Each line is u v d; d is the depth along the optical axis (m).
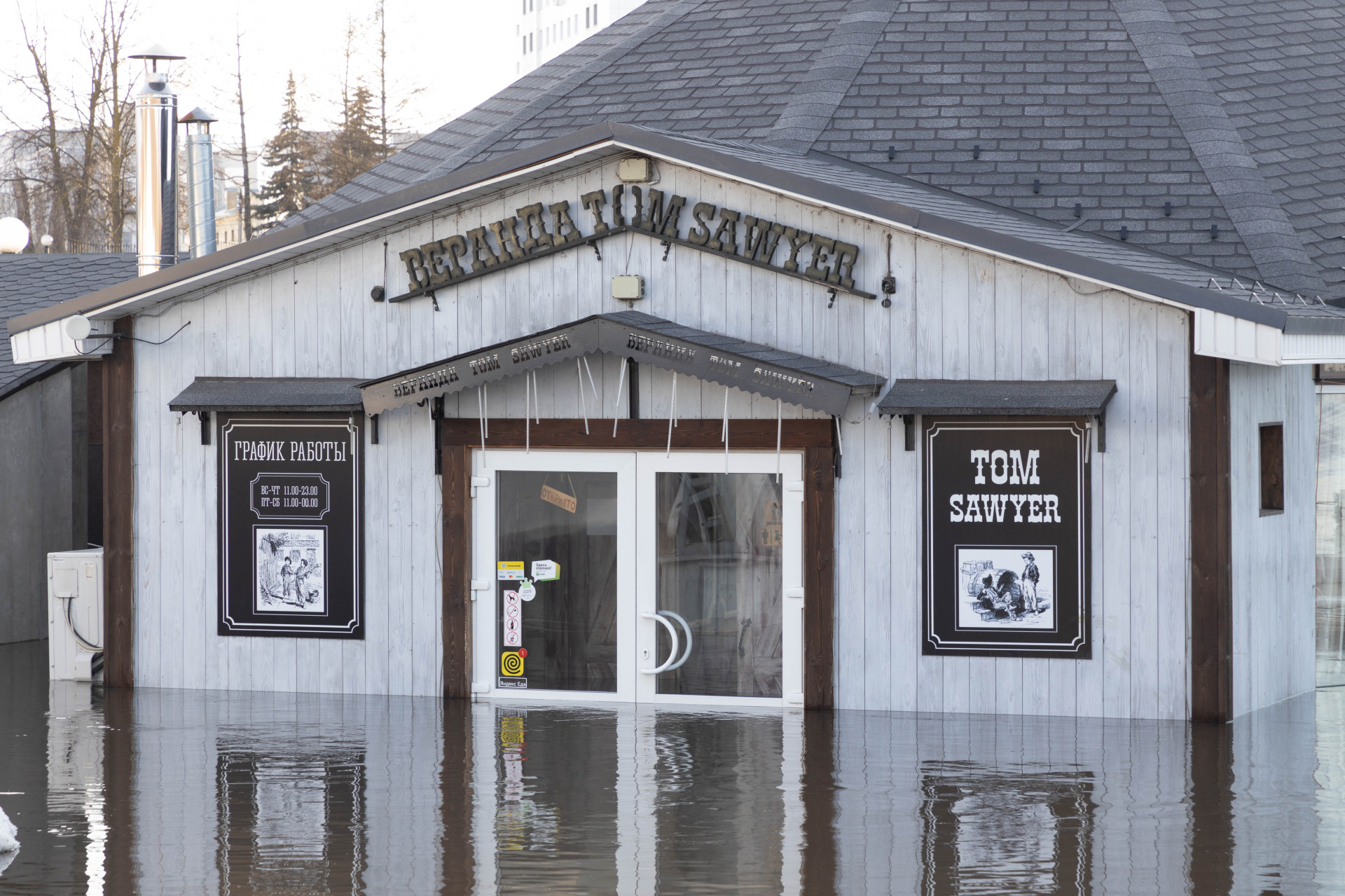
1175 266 14.31
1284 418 13.79
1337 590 14.97
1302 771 10.51
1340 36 19.33
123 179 41.75
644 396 13.31
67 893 7.84
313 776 10.48
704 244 13.08
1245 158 16.08
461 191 13.25
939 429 12.69
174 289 14.01
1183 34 18.23
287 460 14.08
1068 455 12.40
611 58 19.42
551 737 11.83
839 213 12.80
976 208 15.22
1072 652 12.45
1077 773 10.43
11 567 18.38
